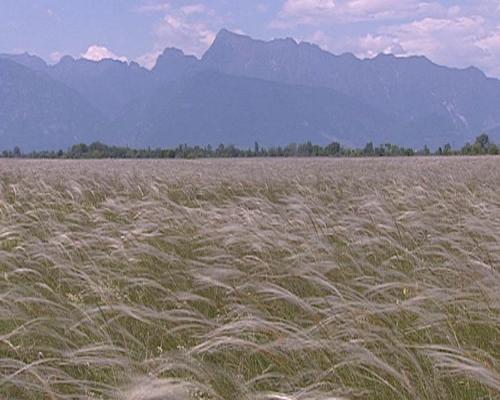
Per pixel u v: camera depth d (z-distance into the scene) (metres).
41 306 4.96
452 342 3.94
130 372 3.55
